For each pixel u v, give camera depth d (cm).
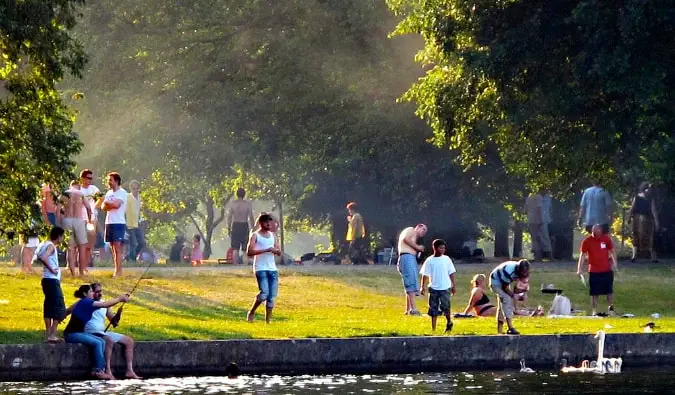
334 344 4262
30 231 5081
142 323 4894
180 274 6994
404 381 4041
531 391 3853
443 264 4859
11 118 4959
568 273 7569
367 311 5956
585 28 7081
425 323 5197
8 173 4981
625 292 6962
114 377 4062
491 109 7525
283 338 4359
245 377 4097
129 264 7669
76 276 6475
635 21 6700
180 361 4131
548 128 7656
